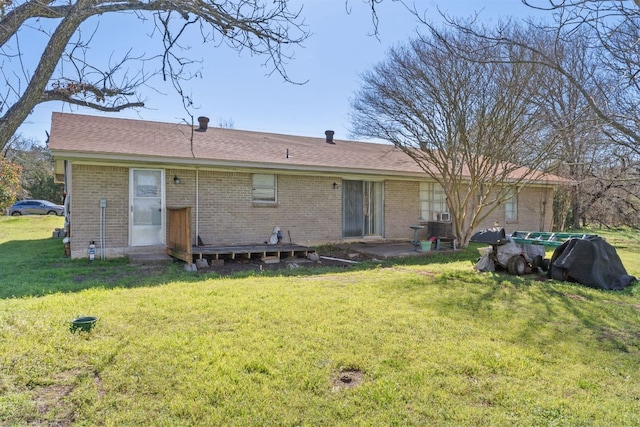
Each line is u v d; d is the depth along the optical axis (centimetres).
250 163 1087
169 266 888
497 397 322
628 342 454
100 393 309
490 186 1216
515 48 849
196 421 279
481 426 282
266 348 395
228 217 1131
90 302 537
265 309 520
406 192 1456
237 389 319
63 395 304
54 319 450
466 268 911
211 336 420
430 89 1079
